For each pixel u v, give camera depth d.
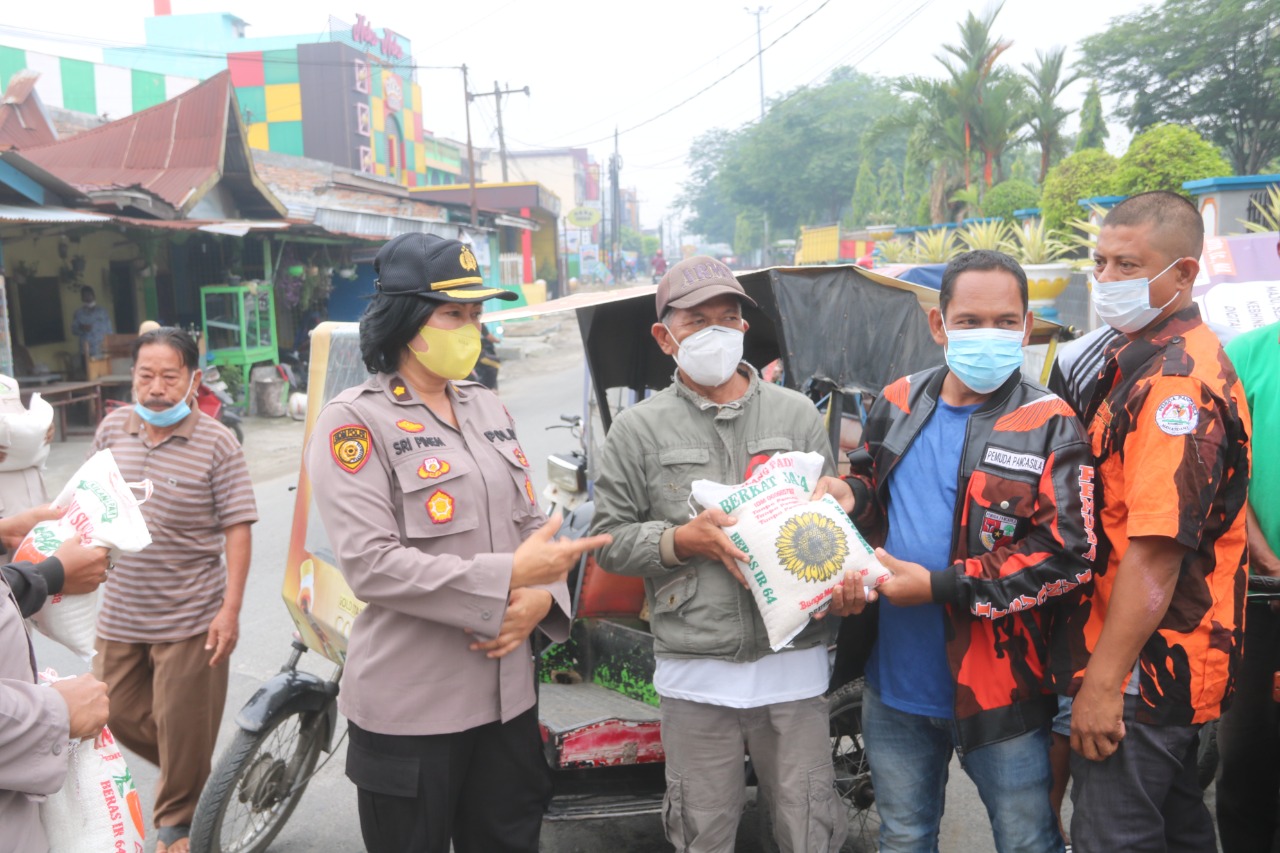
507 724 2.39
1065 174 17.03
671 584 2.51
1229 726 2.83
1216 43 27.30
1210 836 2.36
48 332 14.12
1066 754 2.86
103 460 2.34
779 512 2.31
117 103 28.39
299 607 3.35
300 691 3.20
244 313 15.09
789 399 2.64
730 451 2.54
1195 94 28.70
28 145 17.97
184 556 3.25
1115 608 2.14
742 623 2.45
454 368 2.29
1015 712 2.33
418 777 2.26
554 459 5.34
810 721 2.52
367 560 2.13
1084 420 2.48
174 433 3.24
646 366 4.14
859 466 2.63
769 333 3.72
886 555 2.37
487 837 2.44
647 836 3.60
